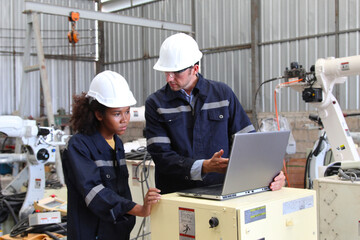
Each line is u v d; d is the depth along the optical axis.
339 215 1.84
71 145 1.59
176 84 1.67
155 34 7.10
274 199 1.33
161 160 1.68
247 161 1.33
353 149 2.71
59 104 7.63
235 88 6.09
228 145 1.80
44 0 7.21
